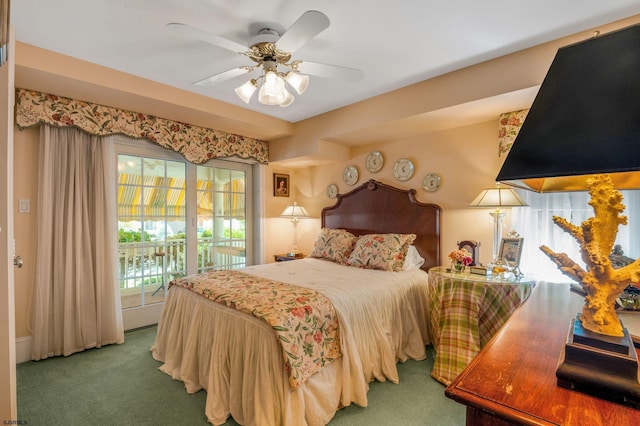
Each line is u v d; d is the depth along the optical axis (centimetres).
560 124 73
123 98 262
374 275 272
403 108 279
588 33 191
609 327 73
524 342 93
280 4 168
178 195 363
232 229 418
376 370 220
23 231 253
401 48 213
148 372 236
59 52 217
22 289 253
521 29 191
